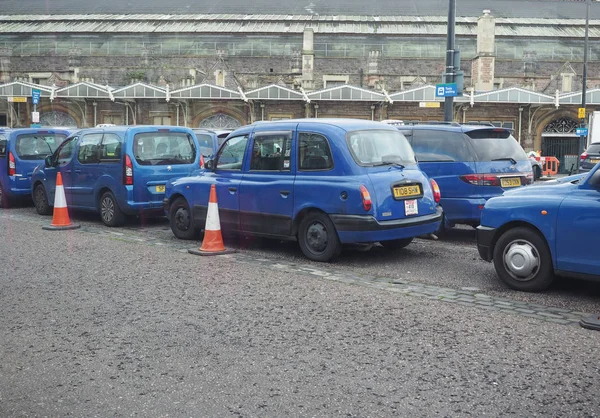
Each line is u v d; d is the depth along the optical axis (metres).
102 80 46.38
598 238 6.08
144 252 8.88
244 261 8.27
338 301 6.22
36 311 5.88
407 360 4.58
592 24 51.19
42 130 14.84
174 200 10.18
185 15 54.56
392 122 13.73
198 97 37.69
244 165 9.14
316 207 8.12
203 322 5.52
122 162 11.11
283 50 49.78
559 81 42.84
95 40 51.06
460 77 15.84
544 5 56.75
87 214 13.54
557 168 36.06
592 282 7.09
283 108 39.09
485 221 6.99
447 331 5.26
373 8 55.88
